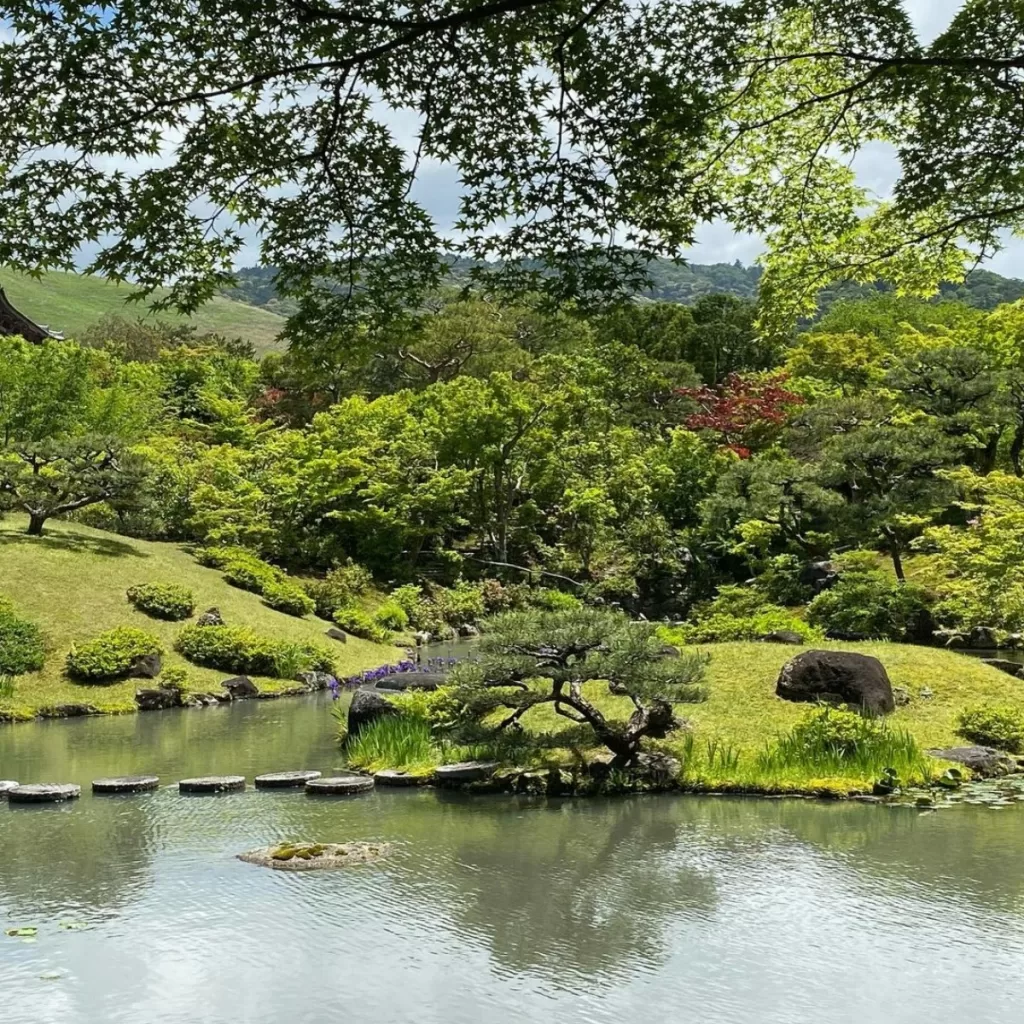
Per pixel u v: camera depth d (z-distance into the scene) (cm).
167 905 607
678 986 489
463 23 442
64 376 2977
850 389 3662
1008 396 2509
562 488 3219
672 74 503
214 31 439
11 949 538
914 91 546
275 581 2400
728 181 680
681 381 4347
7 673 1625
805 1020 452
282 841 761
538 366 3794
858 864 688
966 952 529
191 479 2898
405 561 3117
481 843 748
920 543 2103
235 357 5584
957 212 647
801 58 585
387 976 501
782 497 2278
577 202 494
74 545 2156
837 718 975
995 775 974
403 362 4206
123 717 1521
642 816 830
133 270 484
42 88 432
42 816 848
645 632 962
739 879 657
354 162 483
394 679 1307
